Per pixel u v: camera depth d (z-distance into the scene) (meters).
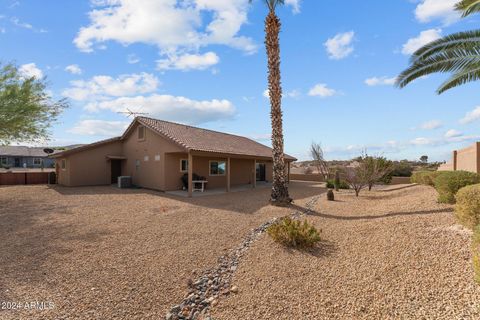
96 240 7.04
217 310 3.94
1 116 13.02
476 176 7.95
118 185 19.39
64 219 9.41
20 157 46.47
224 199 14.12
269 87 11.82
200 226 8.45
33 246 6.57
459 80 9.33
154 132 18.14
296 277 4.70
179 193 16.39
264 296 4.18
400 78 10.05
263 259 5.59
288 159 24.75
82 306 3.98
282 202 11.75
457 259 4.27
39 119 14.82
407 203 9.43
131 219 9.41
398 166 23.06
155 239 7.14
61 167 20.98
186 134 19.58
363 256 5.14
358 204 11.58
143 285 4.66
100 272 5.13
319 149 23.20
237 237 7.32
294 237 6.12
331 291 4.11
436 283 3.78
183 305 4.08
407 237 5.55
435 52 9.18
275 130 11.84
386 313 3.41
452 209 7.26
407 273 4.20
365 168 15.30
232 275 5.03
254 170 20.83
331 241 6.29
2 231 7.92
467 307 3.16
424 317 3.18
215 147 18.22
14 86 13.30
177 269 5.31
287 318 3.59
